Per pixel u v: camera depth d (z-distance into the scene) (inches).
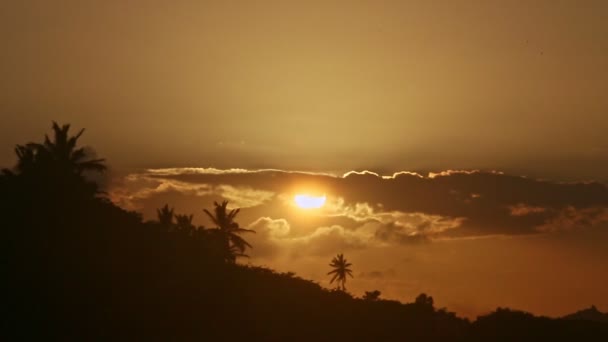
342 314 2444.6
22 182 2628.0
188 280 2390.5
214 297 2314.2
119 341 1895.9
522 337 2578.7
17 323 1888.5
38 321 1916.8
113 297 2132.1
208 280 2442.2
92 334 1905.8
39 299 2020.2
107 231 2559.1
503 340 2564.0
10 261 2181.3
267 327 2178.9
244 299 2369.6
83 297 2089.1
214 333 2057.1
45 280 2118.6
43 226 2429.9
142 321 2032.5
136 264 2386.8
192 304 2220.7
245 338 2071.9
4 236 2308.1
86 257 2324.1
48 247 2306.8
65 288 2105.1
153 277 2338.8
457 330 2603.3
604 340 2593.5
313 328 2251.5
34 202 2556.6
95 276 2225.6
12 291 2030.0
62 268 2210.9
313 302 2509.8
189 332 2033.7
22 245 2278.5
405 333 2397.9
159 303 2166.6
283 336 2134.6
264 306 2351.1
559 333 2635.3
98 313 2022.6
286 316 2309.3
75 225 2508.6
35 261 2207.2
